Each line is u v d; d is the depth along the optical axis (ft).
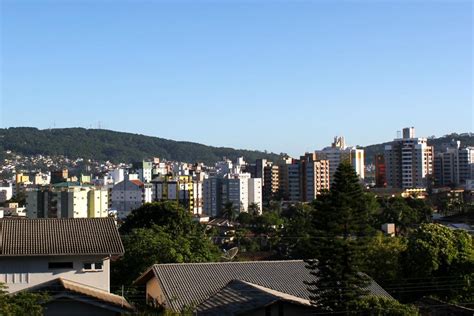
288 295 125.18
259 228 516.32
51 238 128.77
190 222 227.40
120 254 125.80
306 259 127.85
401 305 115.34
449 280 170.19
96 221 137.80
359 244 122.01
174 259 173.68
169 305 122.62
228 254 266.16
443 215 503.20
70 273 125.29
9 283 122.62
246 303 115.34
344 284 120.67
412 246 173.37
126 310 114.62
